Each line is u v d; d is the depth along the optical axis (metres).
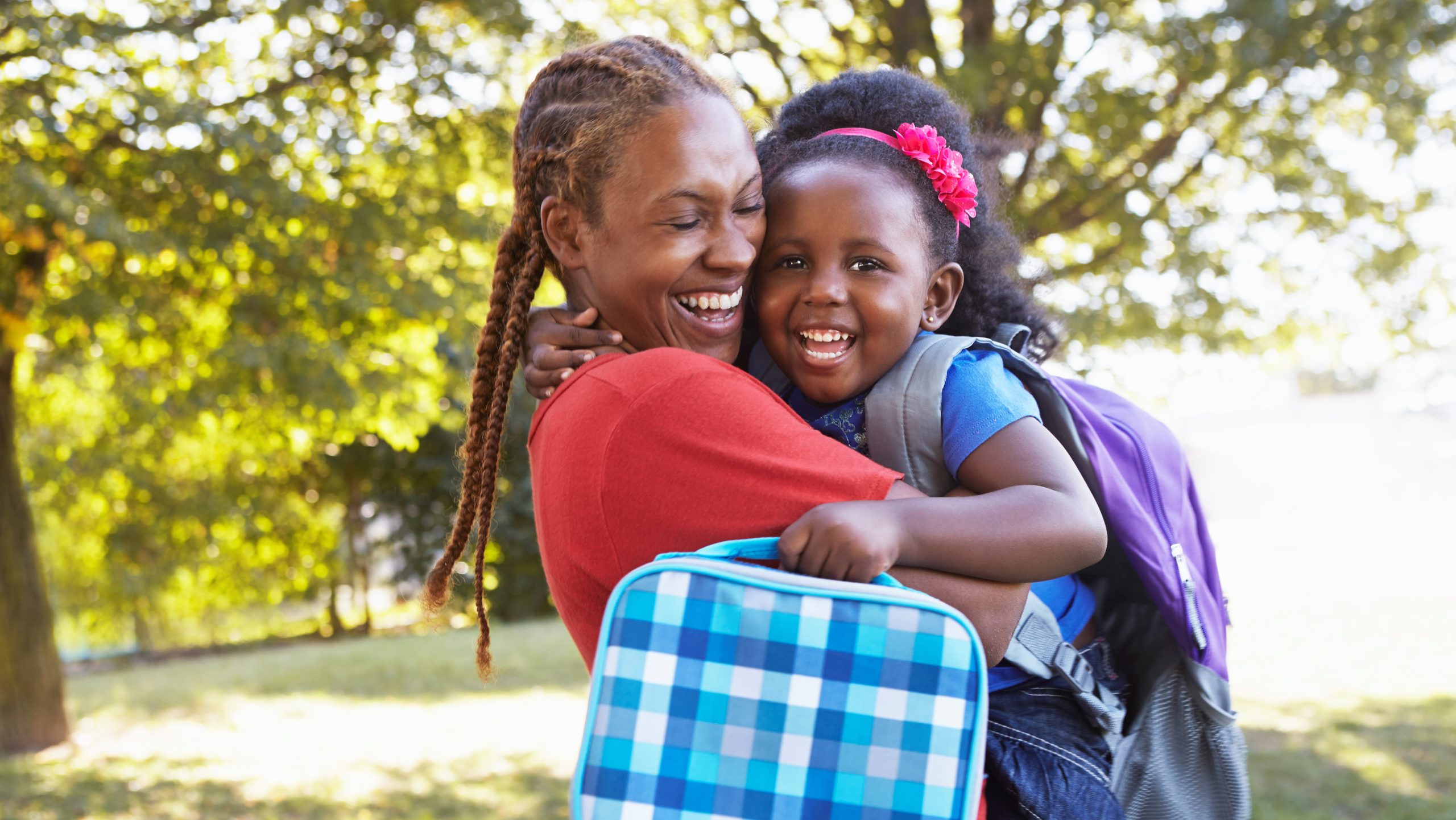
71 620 15.88
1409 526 20.44
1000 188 1.88
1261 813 5.22
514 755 7.19
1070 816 1.33
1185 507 1.60
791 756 1.07
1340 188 8.19
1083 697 1.44
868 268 1.38
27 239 6.70
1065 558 1.21
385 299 6.89
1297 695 7.68
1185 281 7.91
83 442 11.90
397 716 8.62
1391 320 9.13
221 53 7.21
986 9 8.06
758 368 1.59
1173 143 8.03
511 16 7.25
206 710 9.30
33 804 6.48
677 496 1.22
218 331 7.49
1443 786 5.48
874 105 1.57
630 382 1.26
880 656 1.08
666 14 8.43
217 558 16.25
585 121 1.34
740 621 1.09
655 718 1.08
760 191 1.38
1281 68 7.49
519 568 15.36
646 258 1.33
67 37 6.16
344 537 16.94
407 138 7.20
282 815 6.06
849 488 1.19
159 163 6.43
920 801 1.06
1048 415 1.42
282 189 6.45
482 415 1.59
